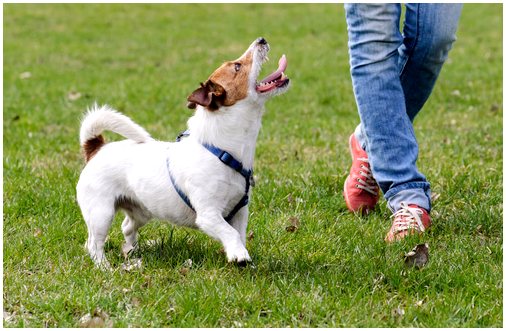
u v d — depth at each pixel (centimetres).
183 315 522
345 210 763
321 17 2803
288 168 885
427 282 570
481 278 574
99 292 552
